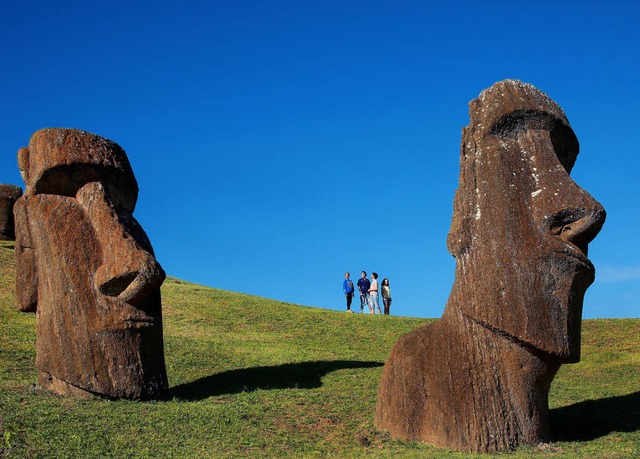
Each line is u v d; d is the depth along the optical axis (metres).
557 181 10.26
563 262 10.05
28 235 12.82
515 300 10.08
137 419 10.94
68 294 12.12
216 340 19.22
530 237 10.18
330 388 14.33
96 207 12.45
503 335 10.18
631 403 12.88
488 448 10.00
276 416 11.79
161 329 12.75
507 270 10.17
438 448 10.26
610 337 19.02
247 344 19.05
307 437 10.86
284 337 20.42
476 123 10.82
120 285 12.18
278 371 15.79
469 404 10.16
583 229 10.07
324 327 21.86
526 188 10.37
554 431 11.19
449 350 10.46
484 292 10.25
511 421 10.15
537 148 10.48
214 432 10.71
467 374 10.25
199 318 21.83
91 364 11.92
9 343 15.82
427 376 10.61
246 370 15.80
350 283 29.28
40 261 12.48
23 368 13.98
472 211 10.58
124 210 13.19
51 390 12.24
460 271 10.59
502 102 10.62
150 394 12.32
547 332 10.00
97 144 12.84
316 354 18.38
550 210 10.13
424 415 10.59
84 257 12.23
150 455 9.62
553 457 9.65
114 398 11.98
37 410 10.80
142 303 12.34
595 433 11.11
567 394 13.87
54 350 12.12
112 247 12.19
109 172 12.80
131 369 12.14
